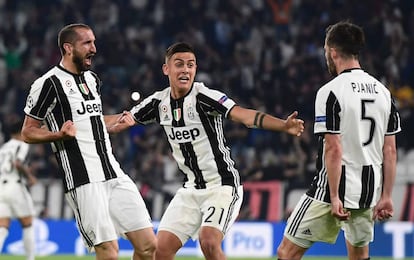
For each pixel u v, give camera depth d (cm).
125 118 2888
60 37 2717
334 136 2492
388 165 2614
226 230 2817
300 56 7538
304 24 7925
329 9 7938
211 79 7475
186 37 7925
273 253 5403
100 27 8106
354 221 2619
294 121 2439
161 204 6000
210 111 2777
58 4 8350
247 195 5862
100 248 2705
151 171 6288
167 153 6406
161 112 2867
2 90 7619
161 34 8062
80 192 2683
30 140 2653
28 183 4703
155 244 2794
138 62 7769
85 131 2695
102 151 2727
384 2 7869
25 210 4456
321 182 2588
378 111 2545
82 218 2700
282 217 5766
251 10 8062
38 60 7938
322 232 2623
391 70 7362
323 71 7431
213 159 2819
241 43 7800
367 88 2538
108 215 2705
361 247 2697
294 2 8006
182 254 5394
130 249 5409
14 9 8356
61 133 2588
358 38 2544
